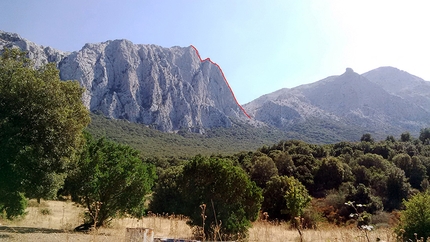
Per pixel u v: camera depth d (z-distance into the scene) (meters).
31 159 10.86
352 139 121.69
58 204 28.44
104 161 15.89
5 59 12.02
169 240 5.48
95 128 90.88
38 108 11.11
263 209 31.53
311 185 43.75
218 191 14.62
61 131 11.73
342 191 37.31
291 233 16.67
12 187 11.05
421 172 45.88
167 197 28.59
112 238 11.45
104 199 15.13
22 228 12.98
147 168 17.66
